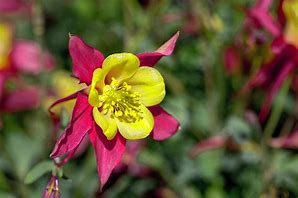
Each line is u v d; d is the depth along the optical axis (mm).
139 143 633
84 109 479
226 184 665
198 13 682
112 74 493
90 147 643
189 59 702
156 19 706
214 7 689
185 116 658
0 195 647
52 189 493
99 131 485
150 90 493
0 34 704
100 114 477
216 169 655
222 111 681
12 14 796
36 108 695
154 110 500
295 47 584
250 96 669
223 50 662
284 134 671
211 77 679
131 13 702
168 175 661
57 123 542
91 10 782
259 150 633
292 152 655
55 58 750
